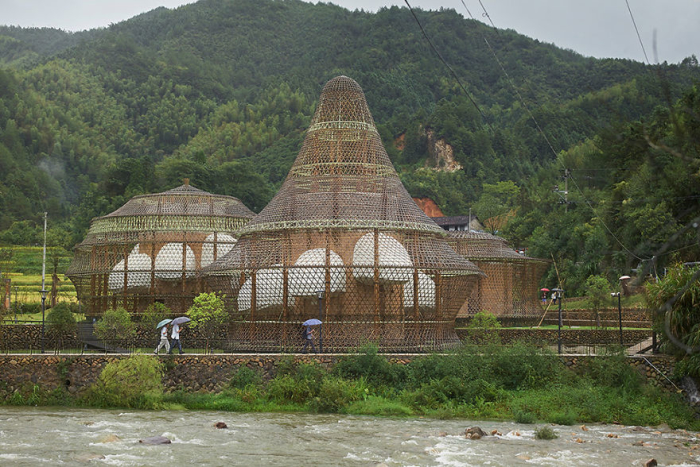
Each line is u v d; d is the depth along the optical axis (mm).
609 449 25781
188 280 50531
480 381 33969
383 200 40031
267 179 177750
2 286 56688
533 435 28016
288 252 39031
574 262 74875
